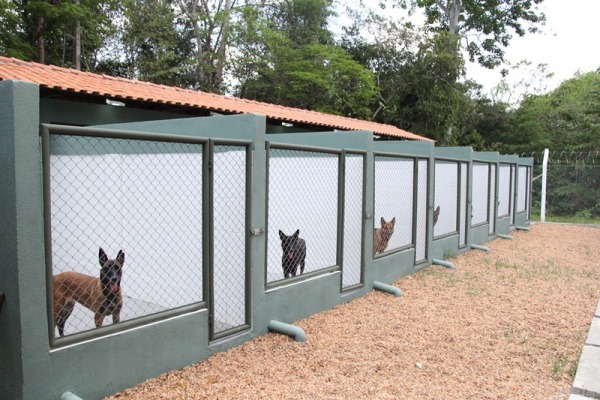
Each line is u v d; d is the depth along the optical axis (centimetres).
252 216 480
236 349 464
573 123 2661
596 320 585
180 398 363
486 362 454
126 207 525
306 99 2384
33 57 1759
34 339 314
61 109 773
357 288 664
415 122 2514
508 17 2886
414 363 446
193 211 473
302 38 2583
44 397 322
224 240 491
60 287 399
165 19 2311
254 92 2422
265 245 504
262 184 492
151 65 2211
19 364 310
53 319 328
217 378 400
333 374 416
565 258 1006
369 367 434
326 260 638
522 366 446
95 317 418
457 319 583
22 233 306
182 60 2411
